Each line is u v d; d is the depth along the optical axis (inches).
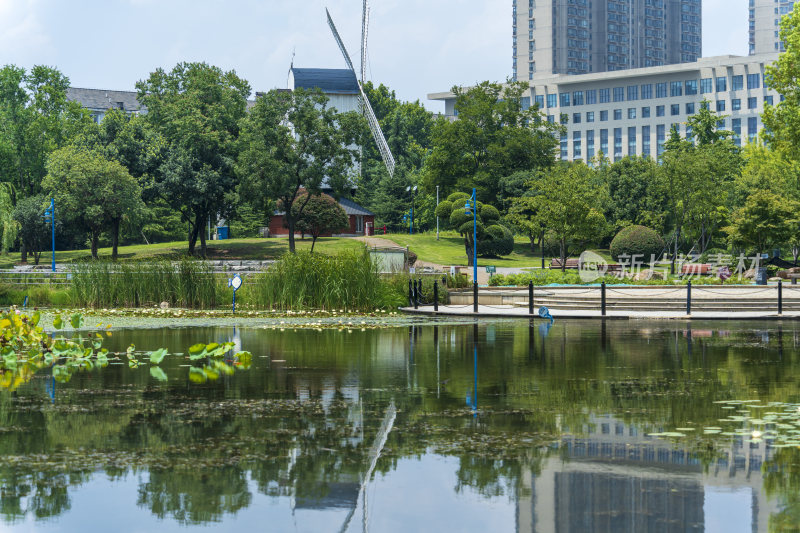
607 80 5880.9
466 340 757.9
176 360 608.1
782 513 235.0
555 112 6136.8
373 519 233.0
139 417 377.1
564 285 1439.5
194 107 2822.3
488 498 251.0
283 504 245.6
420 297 1312.7
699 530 221.3
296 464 291.1
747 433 338.6
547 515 235.1
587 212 1879.9
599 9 7815.0
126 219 2684.5
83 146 2728.8
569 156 6072.8
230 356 630.5
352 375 519.5
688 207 2250.2
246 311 1168.2
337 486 264.4
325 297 1190.9
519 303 1321.4
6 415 381.4
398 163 4434.1
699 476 273.6
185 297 1272.1
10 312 652.7
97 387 470.3
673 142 3577.8
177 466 288.5
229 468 286.0
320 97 2694.4
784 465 286.2
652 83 5698.8
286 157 2637.8
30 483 268.1
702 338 776.9
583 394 440.8
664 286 1374.3
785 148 1843.0
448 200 2957.7
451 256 2861.7
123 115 2925.7
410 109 5502.0
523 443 322.0
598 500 248.2
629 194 2989.7
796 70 1785.2
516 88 3722.9
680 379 496.4
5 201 2556.6
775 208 1771.7
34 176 3176.7
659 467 285.0
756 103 5305.1
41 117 3154.5
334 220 2970.0
